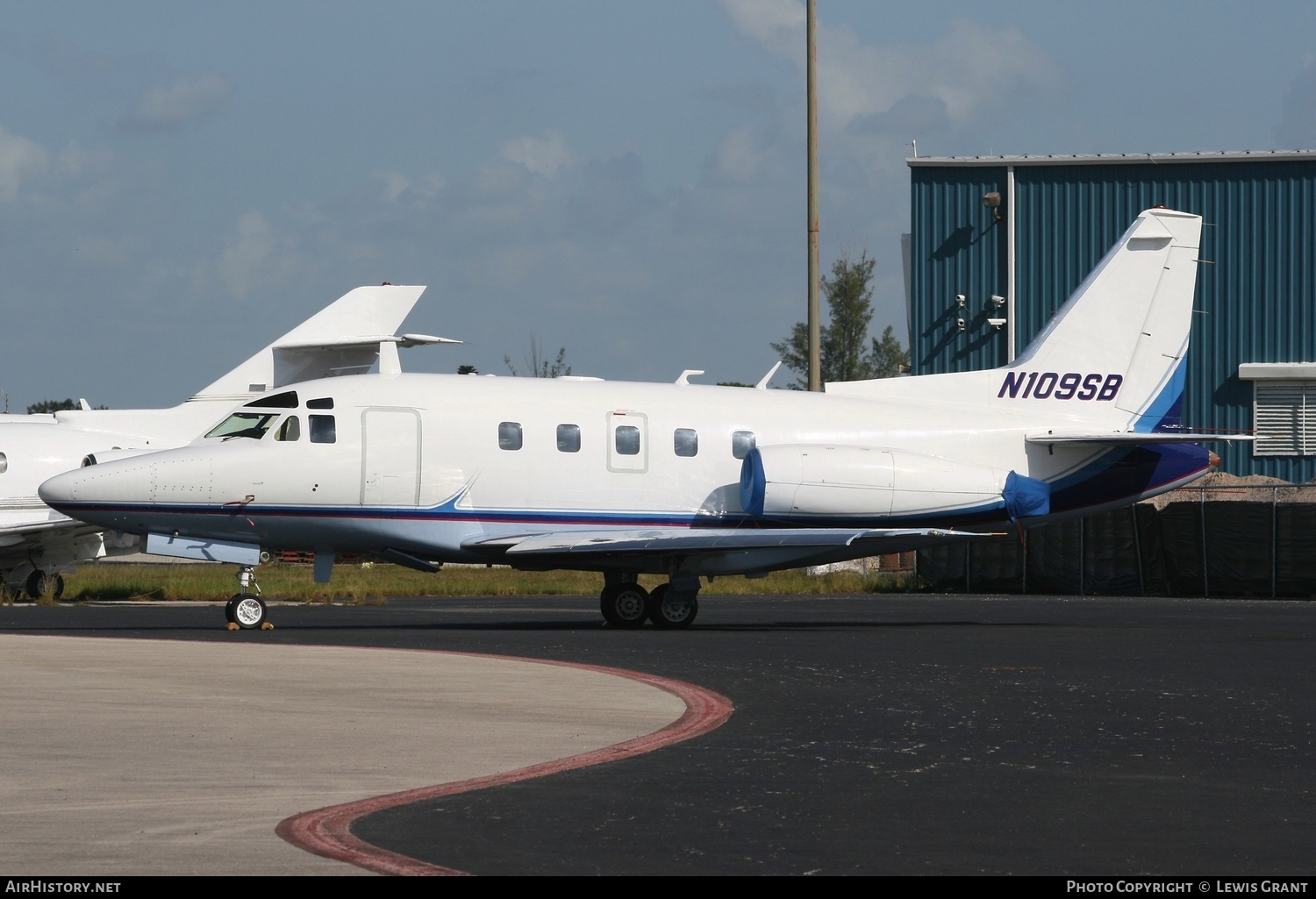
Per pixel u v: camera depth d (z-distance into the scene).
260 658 43.50
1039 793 24.44
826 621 66.62
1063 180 127.25
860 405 65.62
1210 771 26.72
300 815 21.84
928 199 129.62
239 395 87.94
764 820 22.05
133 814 21.78
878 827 21.64
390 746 28.05
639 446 61.97
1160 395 67.94
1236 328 125.44
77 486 56.84
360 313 89.62
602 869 18.88
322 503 58.69
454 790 23.95
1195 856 20.00
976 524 64.31
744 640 53.53
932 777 25.83
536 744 28.66
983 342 128.62
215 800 22.89
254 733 29.36
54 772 25.14
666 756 27.61
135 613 69.81
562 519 60.94
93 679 37.91
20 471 83.19
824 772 26.22
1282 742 30.23
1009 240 127.56
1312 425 124.06
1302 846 20.61
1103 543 98.75
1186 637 57.31
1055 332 67.44
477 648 48.06
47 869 18.42
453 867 18.83
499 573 120.25
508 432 60.59
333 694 35.38
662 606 60.38
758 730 31.27
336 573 120.00
